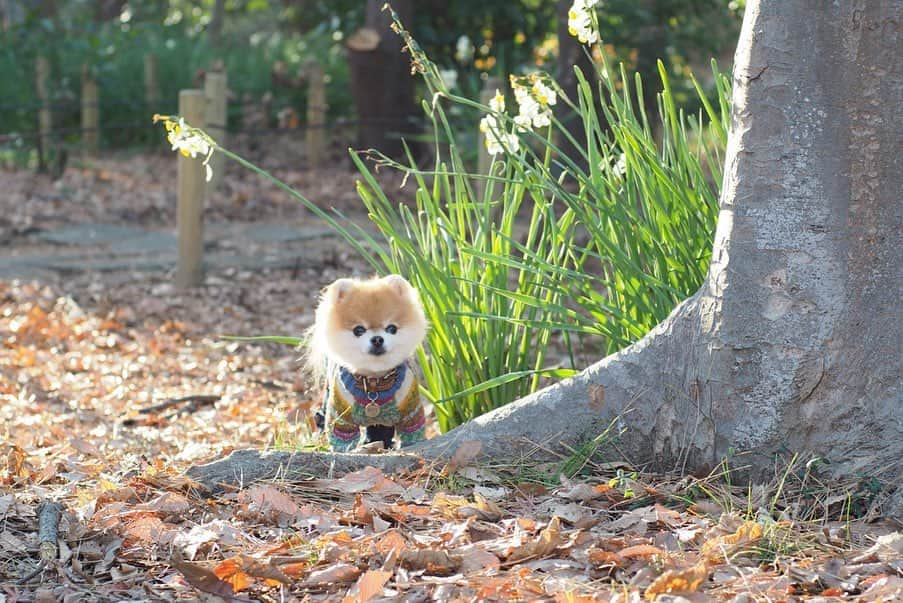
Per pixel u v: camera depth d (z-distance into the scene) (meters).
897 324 3.44
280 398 4.38
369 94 8.76
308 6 10.82
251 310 5.12
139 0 13.72
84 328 4.89
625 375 3.59
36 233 6.53
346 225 6.93
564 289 3.77
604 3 7.73
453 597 3.21
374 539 3.34
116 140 9.98
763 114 3.46
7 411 4.16
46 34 9.13
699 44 8.16
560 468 3.56
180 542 3.35
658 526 3.40
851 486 3.44
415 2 9.44
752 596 3.20
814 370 3.46
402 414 3.70
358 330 3.63
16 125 9.24
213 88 7.61
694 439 3.54
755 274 3.47
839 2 3.41
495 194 5.36
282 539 3.37
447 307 3.78
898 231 3.44
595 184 3.76
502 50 9.02
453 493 3.52
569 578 3.26
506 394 3.82
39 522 3.40
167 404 4.29
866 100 3.42
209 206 7.36
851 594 3.24
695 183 3.76
